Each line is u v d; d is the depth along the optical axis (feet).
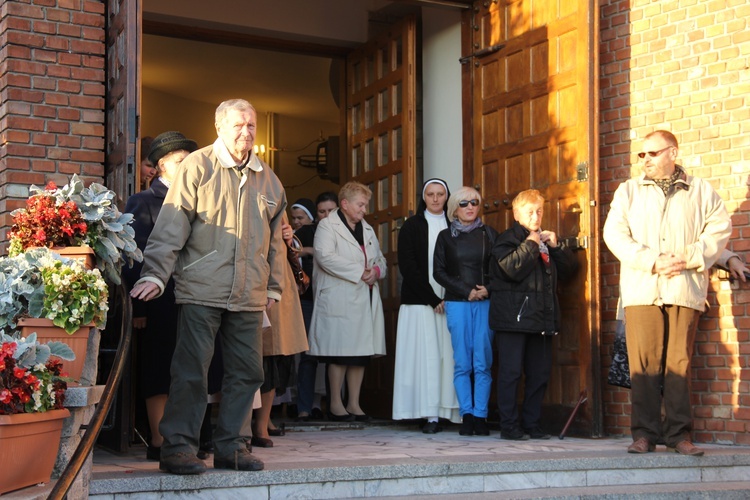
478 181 25.82
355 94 30.99
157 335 17.08
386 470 15.98
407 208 27.71
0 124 20.22
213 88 43.11
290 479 15.25
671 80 22.36
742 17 21.34
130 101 18.58
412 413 23.31
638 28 22.99
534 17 24.22
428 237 23.82
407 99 27.86
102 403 12.26
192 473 14.78
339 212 25.62
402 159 28.02
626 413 22.30
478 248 22.77
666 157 19.16
